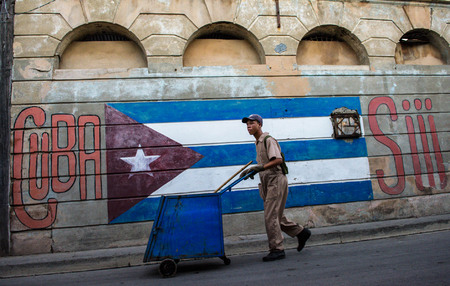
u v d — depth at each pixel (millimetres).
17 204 5117
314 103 6238
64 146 5367
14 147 5254
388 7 6914
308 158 6023
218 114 5867
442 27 7086
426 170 6508
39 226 5109
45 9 5703
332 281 2906
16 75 5445
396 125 6520
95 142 5457
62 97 5504
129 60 6121
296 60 6664
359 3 6797
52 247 5090
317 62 6781
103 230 5242
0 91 5391
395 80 6688
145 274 3811
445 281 2730
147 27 5941
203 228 3674
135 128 5598
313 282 2908
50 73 5531
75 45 6008
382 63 6699
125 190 5395
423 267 3195
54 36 5645
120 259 4566
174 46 5969
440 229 5641
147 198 5434
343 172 6113
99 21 5797
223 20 6199
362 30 6723
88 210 5258
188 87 5863
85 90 5586
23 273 4344
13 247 5020
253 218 5652
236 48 6543
